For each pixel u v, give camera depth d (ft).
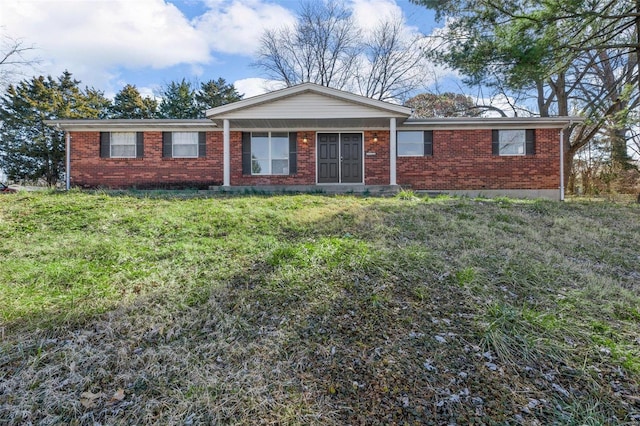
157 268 12.42
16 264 12.41
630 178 54.80
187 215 19.65
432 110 76.95
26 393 6.69
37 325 8.70
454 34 33.55
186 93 99.81
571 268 14.28
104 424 6.08
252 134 40.65
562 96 58.75
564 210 26.58
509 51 29.94
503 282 12.50
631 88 40.27
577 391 7.35
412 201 26.66
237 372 7.51
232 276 11.96
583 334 9.35
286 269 12.46
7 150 79.66
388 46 76.89
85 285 10.96
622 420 6.61
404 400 6.95
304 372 7.66
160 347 8.18
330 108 35.40
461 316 10.01
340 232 17.44
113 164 40.01
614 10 32.58
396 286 11.59
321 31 78.38
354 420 6.44
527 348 8.57
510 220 21.72
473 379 7.59
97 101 96.43
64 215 19.04
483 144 39.34
